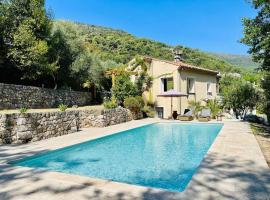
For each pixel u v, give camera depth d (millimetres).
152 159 8672
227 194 4227
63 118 12758
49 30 18484
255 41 11484
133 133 14836
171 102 21031
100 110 15922
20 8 16938
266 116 18188
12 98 14586
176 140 12484
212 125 17219
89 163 8164
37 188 4824
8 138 9867
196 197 4137
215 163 6191
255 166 5926
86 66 21672
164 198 4160
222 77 33750
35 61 16203
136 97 21156
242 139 9844
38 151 8367
